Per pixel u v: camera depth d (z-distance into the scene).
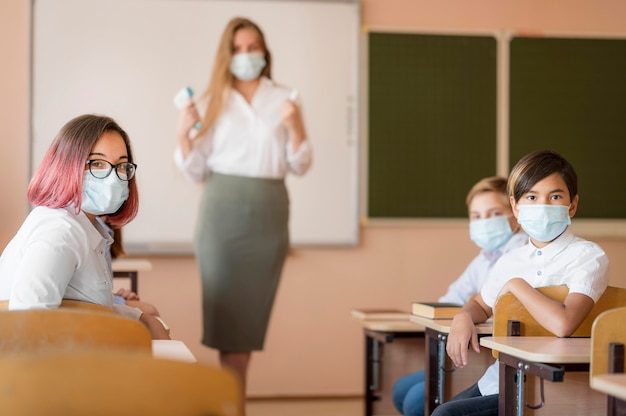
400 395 3.21
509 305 2.18
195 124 3.80
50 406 0.89
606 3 5.07
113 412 0.91
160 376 0.92
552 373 1.70
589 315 2.25
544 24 5.03
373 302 4.94
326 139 4.88
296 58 4.85
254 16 4.82
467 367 2.75
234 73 3.87
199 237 3.89
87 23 4.68
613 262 5.06
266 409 4.57
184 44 4.76
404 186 4.93
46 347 1.46
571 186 2.32
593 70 5.05
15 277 1.92
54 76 4.65
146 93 4.73
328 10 4.86
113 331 1.47
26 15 4.64
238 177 3.85
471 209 3.17
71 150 2.04
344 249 4.92
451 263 4.98
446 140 4.95
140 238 4.72
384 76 4.91
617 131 5.06
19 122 4.63
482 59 4.97
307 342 4.89
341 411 4.54
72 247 1.97
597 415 2.02
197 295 4.78
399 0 4.94
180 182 4.75
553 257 2.34
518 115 5.00
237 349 3.86
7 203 4.61
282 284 4.88
